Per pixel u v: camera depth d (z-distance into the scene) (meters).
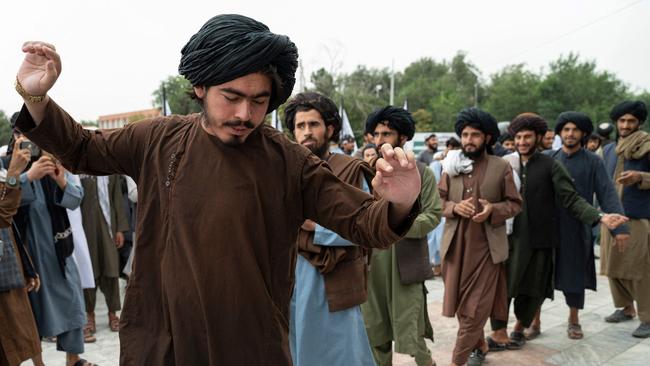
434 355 4.18
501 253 3.61
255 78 1.25
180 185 1.34
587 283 4.55
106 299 4.97
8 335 3.07
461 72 74.44
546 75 62.16
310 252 2.46
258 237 1.36
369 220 1.35
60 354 4.33
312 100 2.70
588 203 4.35
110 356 4.24
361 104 38.06
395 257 3.23
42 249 3.62
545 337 4.55
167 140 1.39
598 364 3.91
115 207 5.17
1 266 3.01
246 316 1.33
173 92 28.02
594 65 62.47
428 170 3.40
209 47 1.22
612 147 5.56
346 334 2.49
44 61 1.29
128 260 5.67
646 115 4.79
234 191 1.32
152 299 1.40
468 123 3.75
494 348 4.19
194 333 1.33
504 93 59.75
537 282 4.20
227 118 1.27
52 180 3.70
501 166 3.73
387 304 3.32
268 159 1.39
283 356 1.41
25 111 1.33
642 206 4.60
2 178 2.81
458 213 3.65
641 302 4.55
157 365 1.37
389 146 1.26
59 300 3.66
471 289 3.63
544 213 4.17
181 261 1.33
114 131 1.47
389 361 3.43
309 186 1.44
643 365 3.87
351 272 2.51
